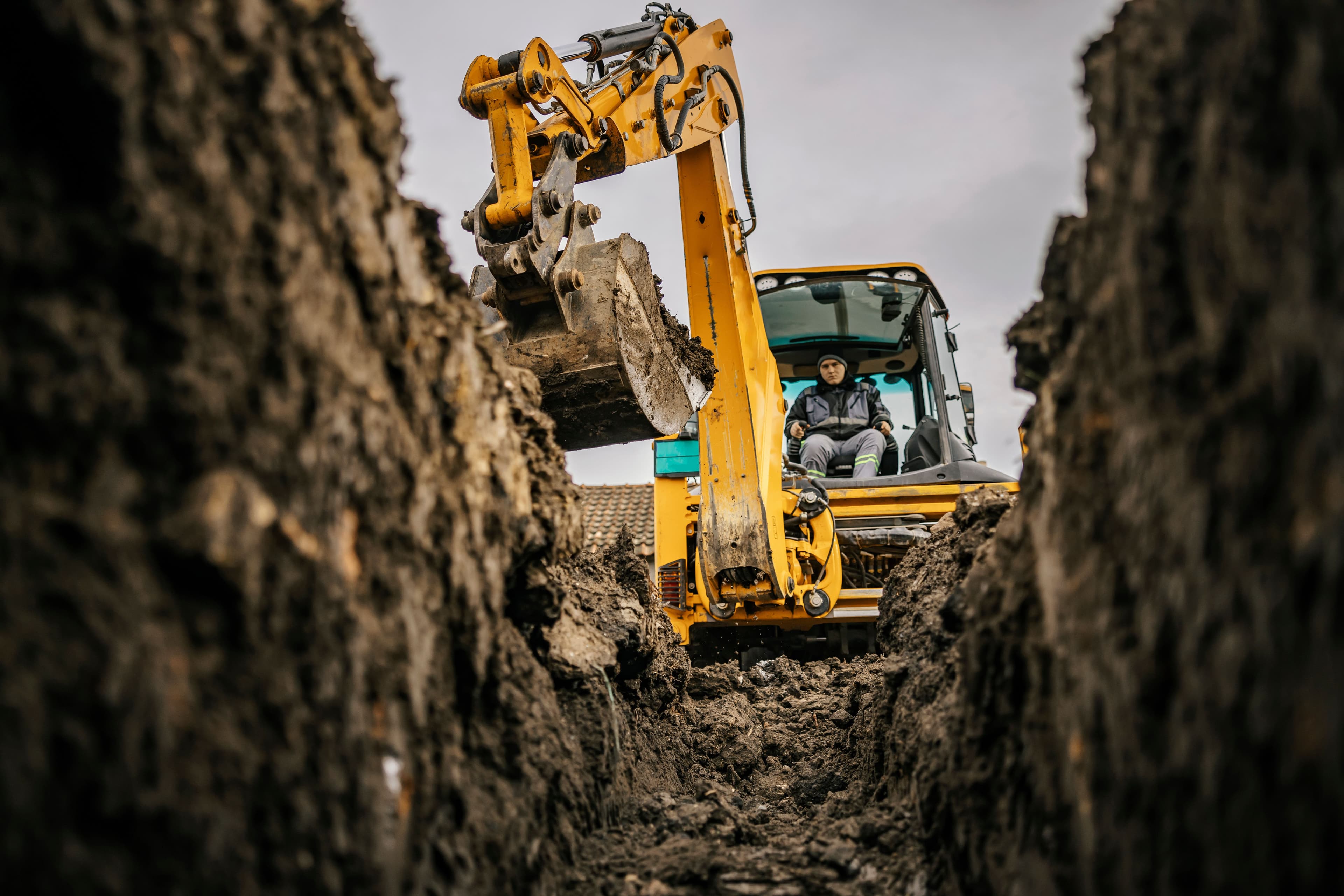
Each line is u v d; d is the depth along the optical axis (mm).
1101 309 1767
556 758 2623
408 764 1729
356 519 1720
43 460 1252
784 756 4855
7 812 1023
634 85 4785
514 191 3904
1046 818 1755
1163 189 1508
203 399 1386
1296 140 1146
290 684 1453
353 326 1781
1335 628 1013
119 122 1315
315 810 1438
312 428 1577
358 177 1856
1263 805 1126
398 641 1764
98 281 1354
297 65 1706
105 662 1163
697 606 6992
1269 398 1192
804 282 7984
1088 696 1639
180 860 1203
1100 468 1744
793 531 6840
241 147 1547
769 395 6293
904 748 3070
